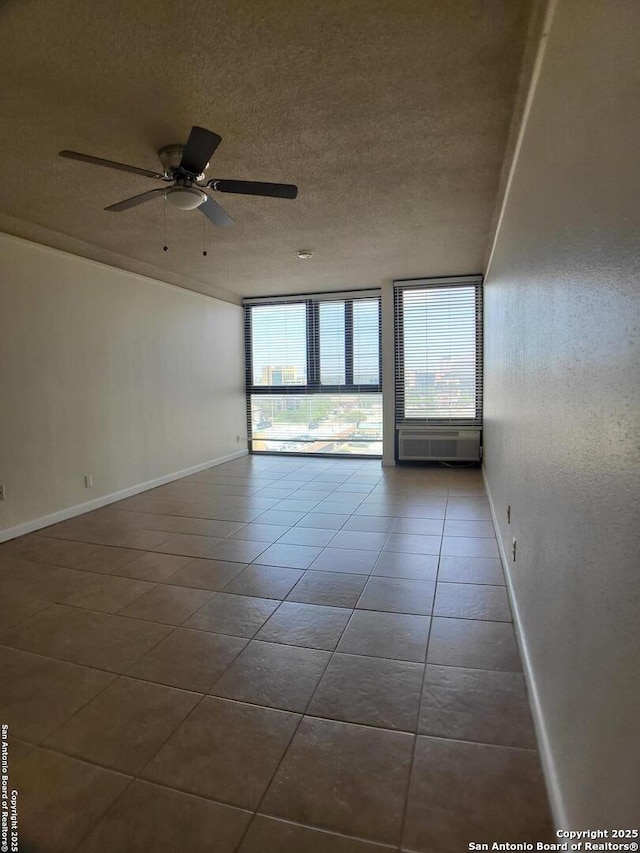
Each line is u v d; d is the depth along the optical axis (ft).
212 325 21.90
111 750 5.51
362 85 7.00
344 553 11.27
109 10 5.48
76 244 14.60
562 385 4.54
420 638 7.64
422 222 13.00
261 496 16.74
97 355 15.31
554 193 4.94
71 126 7.97
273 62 6.46
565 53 4.50
